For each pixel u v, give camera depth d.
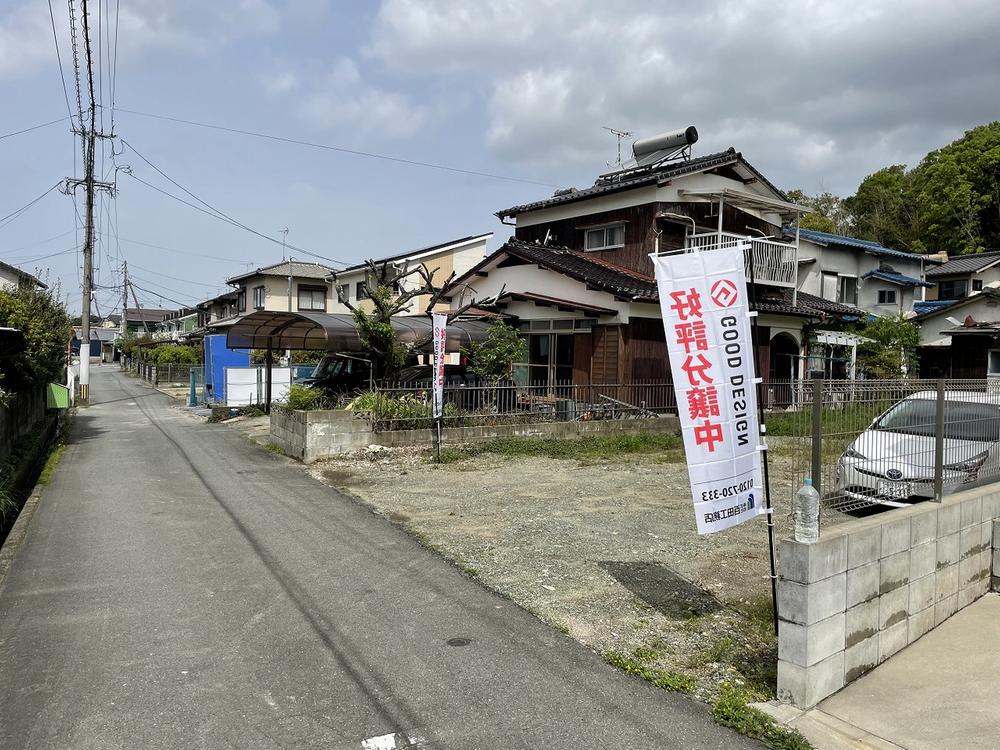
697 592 5.06
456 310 18.84
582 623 4.50
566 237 18.75
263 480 9.41
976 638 4.25
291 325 16.08
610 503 7.96
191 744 3.07
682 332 4.13
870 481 4.41
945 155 33.81
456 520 7.15
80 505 7.81
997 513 5.13
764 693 3.57
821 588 3.44
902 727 3.24
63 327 14.84
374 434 11.30
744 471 4.18
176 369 35.19
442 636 4.27
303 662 3.90
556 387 13.73
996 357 20.58
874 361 20.95
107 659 3.91
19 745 3.04
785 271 17.58
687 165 17.03
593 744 3.11
